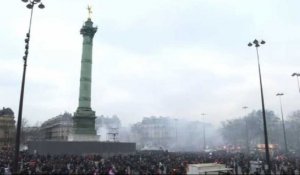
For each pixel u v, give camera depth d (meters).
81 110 70.19
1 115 121.19
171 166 39.66
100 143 67.88
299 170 38.81
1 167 34.72
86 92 70.94
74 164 39.12
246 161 49.06
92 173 30.56
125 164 42.59
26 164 38.12
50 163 40.28
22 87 28.83
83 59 71.94
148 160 49.19
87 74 71.62
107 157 59.53
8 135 121.31
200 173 32.12
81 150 65.31
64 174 30.72
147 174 33.12
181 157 59.25
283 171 37.31
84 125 69.81
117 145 71.44
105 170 32.44
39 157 50.28
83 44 72.56
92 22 74.00
